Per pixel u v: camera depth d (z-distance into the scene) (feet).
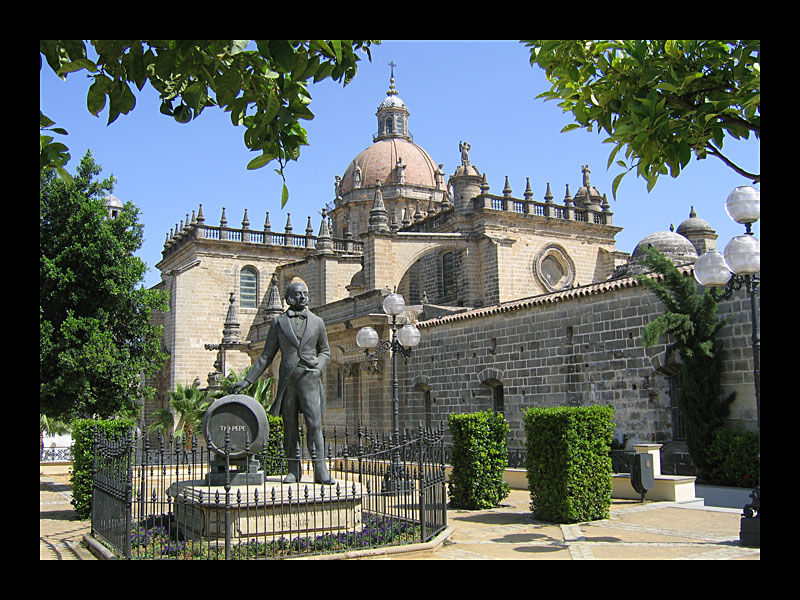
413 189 233.35
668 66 26.40
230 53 23.40
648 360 76.02
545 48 26.27
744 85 25.52
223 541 41.04
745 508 41.98
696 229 124.57
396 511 56.54
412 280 167.84
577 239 148.15
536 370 90.02
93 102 23.45
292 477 48.06
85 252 93.04
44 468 119.55
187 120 25.09
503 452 63.72
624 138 26.32
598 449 53.72
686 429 69.97
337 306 132.77
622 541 44.21
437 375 107.34
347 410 128.47
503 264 137.18
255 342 164.25
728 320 68.80
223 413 46.93
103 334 92.68
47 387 89.56
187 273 177.68
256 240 188.55
